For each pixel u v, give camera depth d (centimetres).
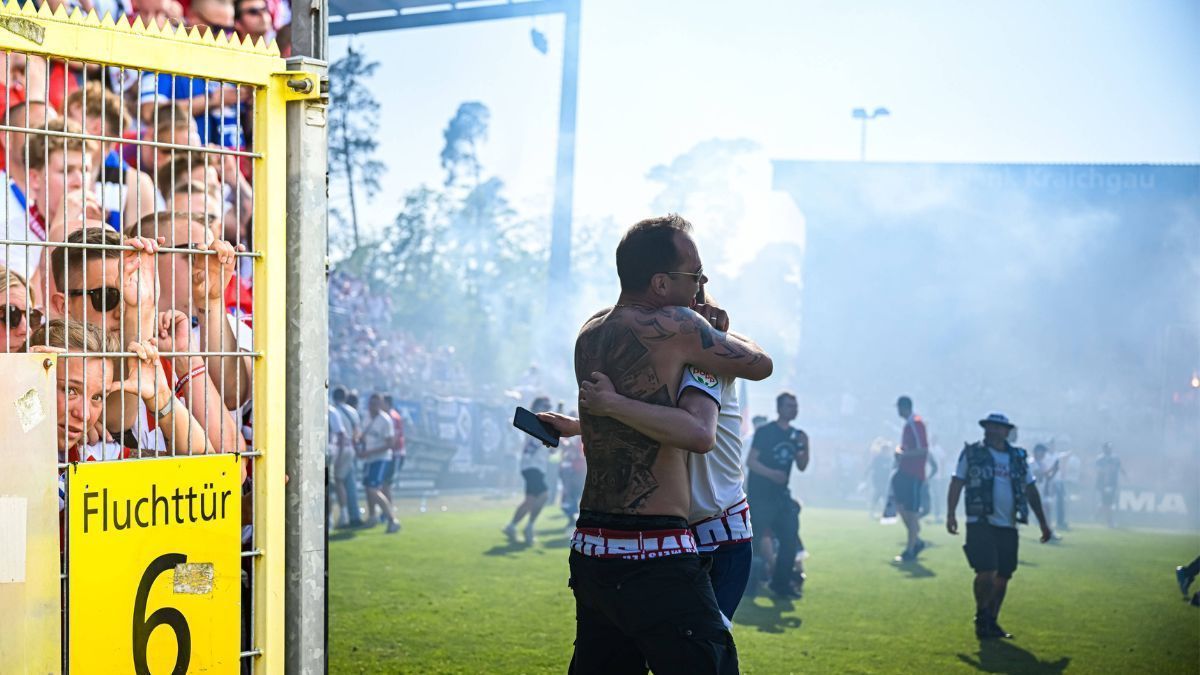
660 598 332
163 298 367
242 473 352
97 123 438
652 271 358
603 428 346
